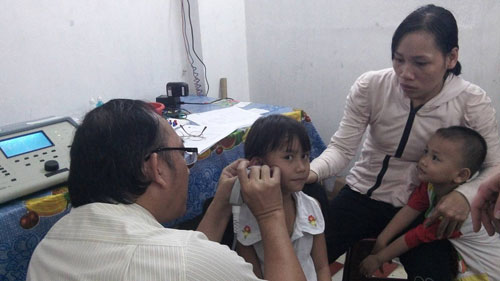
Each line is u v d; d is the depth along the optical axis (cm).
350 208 143
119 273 52
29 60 161
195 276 53
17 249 92
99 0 180
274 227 76
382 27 201
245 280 58
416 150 129
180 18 220
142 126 64
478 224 91
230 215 96
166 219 73
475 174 116
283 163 93
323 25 223
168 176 67
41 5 161
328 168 134
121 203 64
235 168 97
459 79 123
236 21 245
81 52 178
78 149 64
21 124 117
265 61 255
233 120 159
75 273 55
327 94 235
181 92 195
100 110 66
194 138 136
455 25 110
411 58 109
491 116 121
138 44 201
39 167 102
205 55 227
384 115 131
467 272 113
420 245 119
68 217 65
